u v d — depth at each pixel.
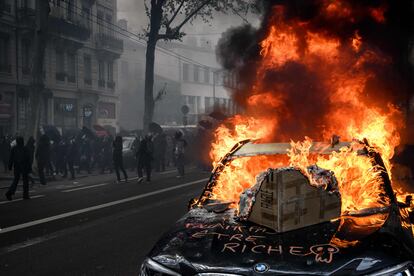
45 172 19.94
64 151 18.47
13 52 29.34
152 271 3.12
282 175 3.29
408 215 3.88
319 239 3.11
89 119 37.28
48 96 31.47
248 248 3.08
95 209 10.36
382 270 2.78
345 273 2.76
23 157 12.27
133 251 6.59
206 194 4.30
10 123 29.06
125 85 60.69
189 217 3.84
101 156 20.88
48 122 32.25
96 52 38.25
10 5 29.03
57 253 6.61
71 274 5.62
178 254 3.14
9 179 17.95
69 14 34.66
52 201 11.84
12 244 7.20
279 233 3.25
